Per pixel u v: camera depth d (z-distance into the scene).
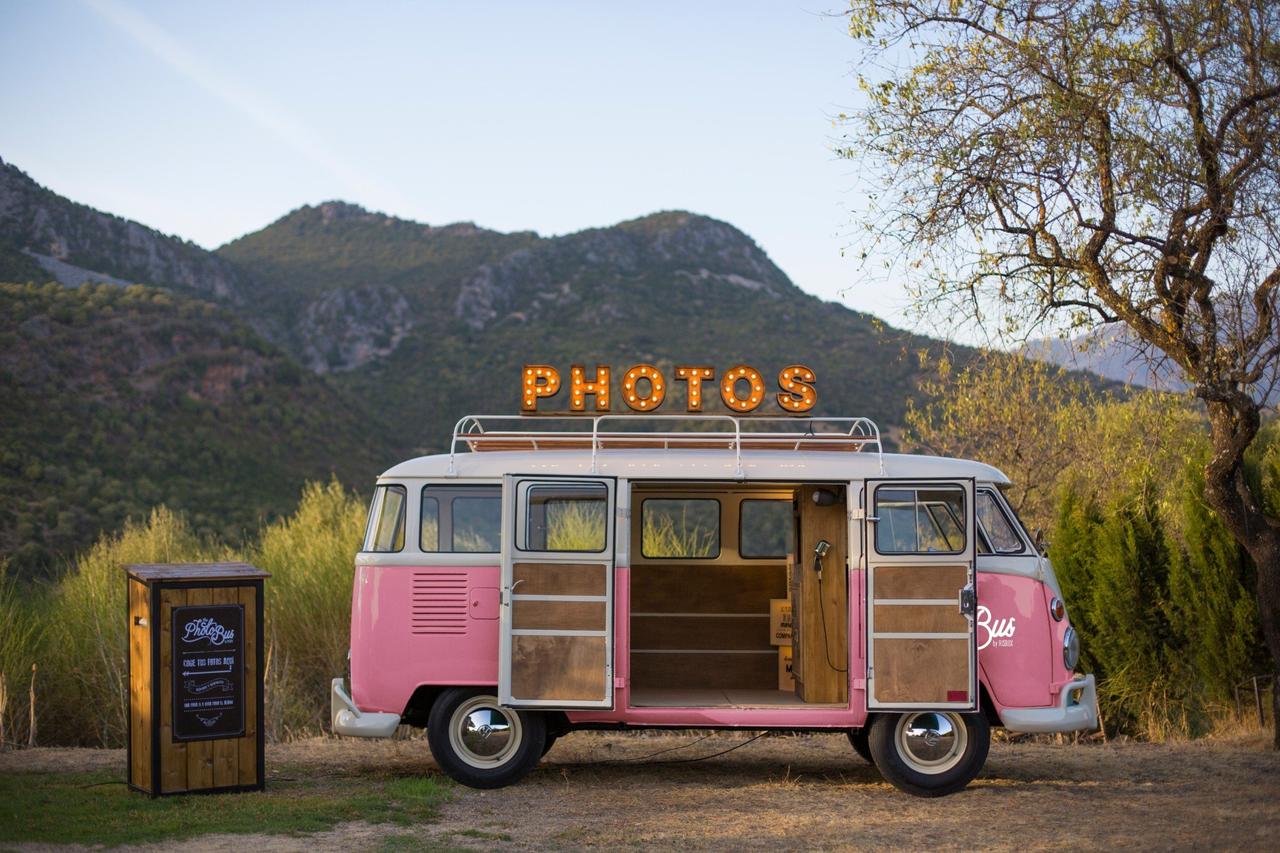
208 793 7.67
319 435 53.53
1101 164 9.17
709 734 11.73
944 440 15.73
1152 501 12.32
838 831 6.89
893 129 9.59
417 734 12.38
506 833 6.76
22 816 6.93
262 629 7.86
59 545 31.41
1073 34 9.02
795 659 8.84
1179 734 11.44
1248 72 9.19
